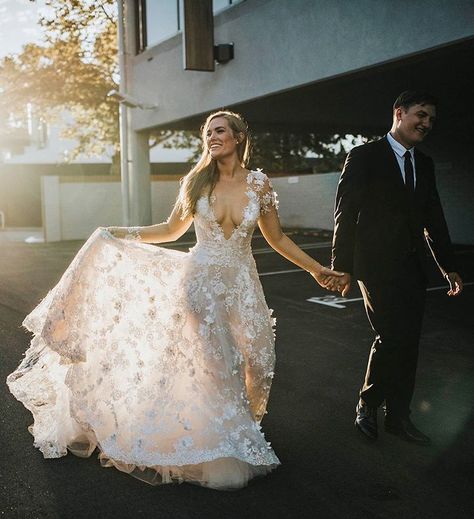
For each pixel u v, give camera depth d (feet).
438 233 12.25
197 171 11.16
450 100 41.83
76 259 11.48
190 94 42.19
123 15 50.67
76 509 9.61
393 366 11.89
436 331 21.36
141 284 11.47
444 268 12.39
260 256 44.70
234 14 36.27
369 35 26.76
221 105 38.99
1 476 10.73
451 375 16.51
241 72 36.40
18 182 92.53
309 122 49.67
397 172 11.55
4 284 33.65
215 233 11.03
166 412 10.62
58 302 11.26
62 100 71.72
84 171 95.50
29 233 78.07
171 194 70.49
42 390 12.53
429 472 10.90
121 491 10.21
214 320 10.73
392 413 12.28
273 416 13.66
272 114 45.42
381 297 11.64
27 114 78.64
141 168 53.06
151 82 47.55
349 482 10.54
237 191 11.07
